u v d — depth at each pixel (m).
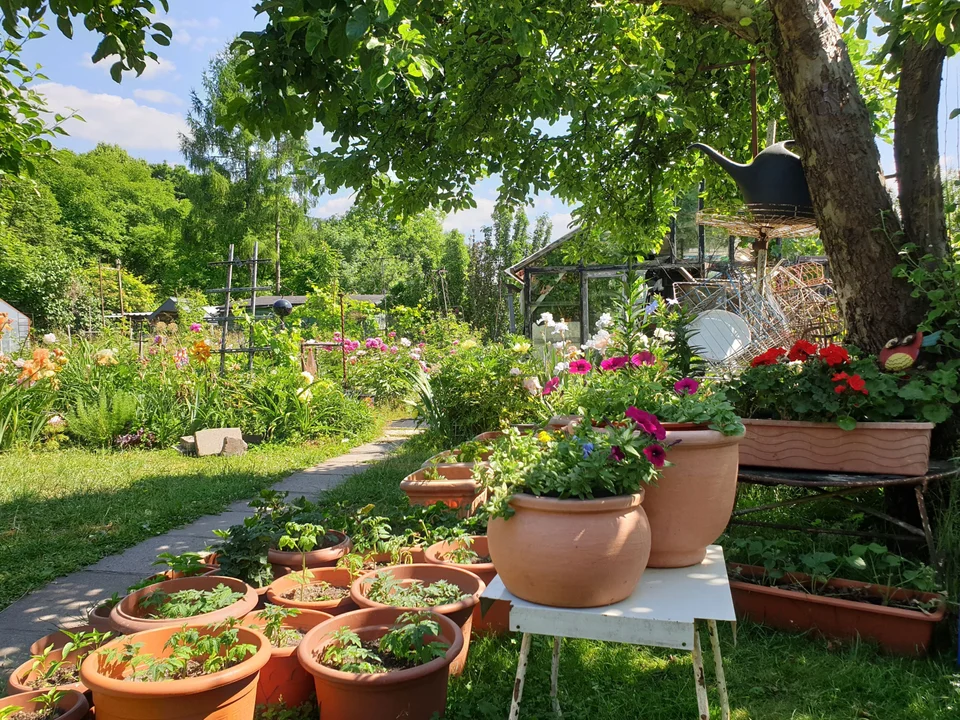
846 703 2.41
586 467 1.85
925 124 3.64
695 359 4.13
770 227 4.90
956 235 3.95
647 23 5.30
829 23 3.73
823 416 3.26
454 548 3.29
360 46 2.48
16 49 4.78
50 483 5.98
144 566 3.99
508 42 5.28
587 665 2.73
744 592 3.07
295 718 2.28
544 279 14.46
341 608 2.71
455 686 2.51
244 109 3.50
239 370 9.41
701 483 2.04
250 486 5.96
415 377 7.65
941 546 3.08
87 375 8.83
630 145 6.71
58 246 32.53
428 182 6.32
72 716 1.91
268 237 29.19
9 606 3.40
